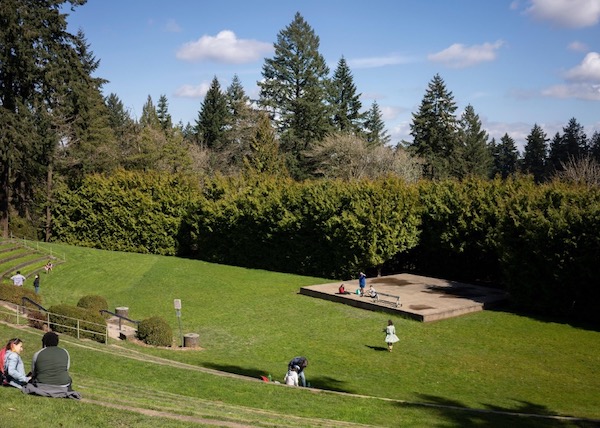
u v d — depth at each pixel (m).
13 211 60.34
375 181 45.25
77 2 53.31
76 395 10.80
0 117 48.47
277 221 47.50
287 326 29.52
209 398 15.59
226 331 28.58
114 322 29.12
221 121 105.62
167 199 57.53
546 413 17.47
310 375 21.59
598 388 20.44
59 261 48.34
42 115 52.97
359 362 23.58
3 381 11.04
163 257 54.41
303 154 77.31
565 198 32.38
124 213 58.94
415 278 41.47
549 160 112.25
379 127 107.06
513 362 23.52
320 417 14.62
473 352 24.92
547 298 31.38
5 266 42.12
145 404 11.91
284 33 79.62
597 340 26.62
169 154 77.38
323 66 82.88
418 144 84.69
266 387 17.58
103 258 51.62
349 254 42.91
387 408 16.12
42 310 23.86
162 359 21.58
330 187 45.28
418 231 42.41
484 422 15.08
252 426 11.03
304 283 41.75
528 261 32.09
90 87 58.22
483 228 39.88
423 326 29.19
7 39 48.56
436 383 20.92
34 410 9.36
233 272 46.59
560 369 22.61
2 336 19.30
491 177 116.69
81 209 60.72
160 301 35.75
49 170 61.94
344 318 31.02
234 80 115.06
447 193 42.16
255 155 68.44
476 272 42.41
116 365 18.14
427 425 14.48
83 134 64.12
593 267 29.55
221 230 51.91
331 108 80.75
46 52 50.78
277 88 79.25
